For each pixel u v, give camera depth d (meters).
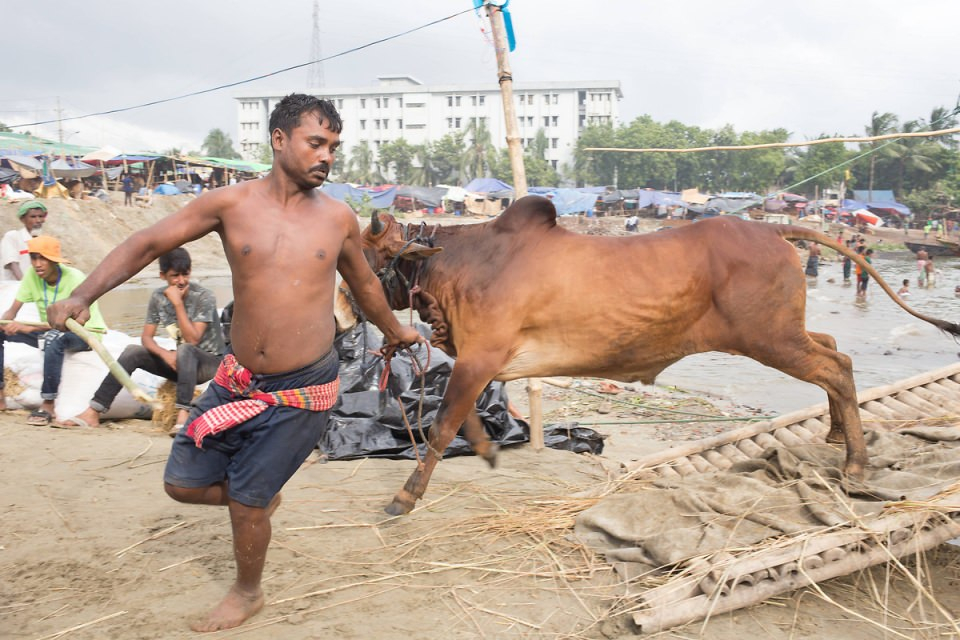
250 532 2.97
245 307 2.83
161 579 3.46
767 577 3.39
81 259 26.36
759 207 56.44
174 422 6.09
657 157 83.81
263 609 3.23
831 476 4.34
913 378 6.07
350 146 113.00
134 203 35.72
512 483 5.05
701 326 4.51
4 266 7.99
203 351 5.98
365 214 52.59
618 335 4.38
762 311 4.40
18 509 4.23
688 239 4.43
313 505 4.52
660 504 4.10
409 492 4.37
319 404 2.96
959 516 3.72
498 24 5.75
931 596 3.32
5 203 26.34
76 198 32.03
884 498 3.91
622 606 3.33
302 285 2.83
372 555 3.83
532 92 105.19
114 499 4.45
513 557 3.84
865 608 3.50
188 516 4.21
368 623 3.16
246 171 49.19
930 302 19.73
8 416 6.34
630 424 7.69
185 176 48.19
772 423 5.55
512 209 4.54
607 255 4.38
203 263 30.70
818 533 3.54
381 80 116.00
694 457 5.34
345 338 6.46
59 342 6.16
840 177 70.19
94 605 3.22
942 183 67.44
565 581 3.59
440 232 4.75
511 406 7.81
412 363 5.99
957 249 38.94
